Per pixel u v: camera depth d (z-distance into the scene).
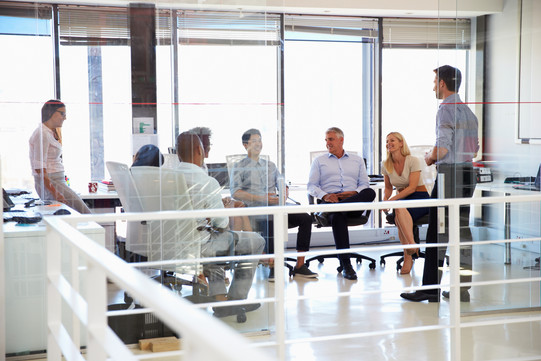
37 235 3.32
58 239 1.92
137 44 3.49
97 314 1.38
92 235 3.43
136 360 1.13
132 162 3.50
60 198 3.41
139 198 3.52
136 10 3.48
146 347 3.42
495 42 3.99
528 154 4.08
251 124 3.69
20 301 3.29
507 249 4.07
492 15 3.98
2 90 3.32
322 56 6.90
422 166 6.74
